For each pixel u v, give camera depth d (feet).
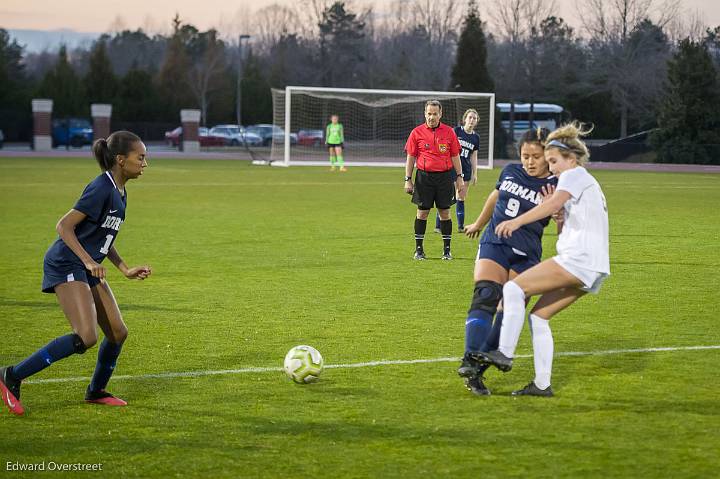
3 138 433.48
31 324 60.64
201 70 566.36
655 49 488.02
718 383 45.98
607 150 354.33
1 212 135.74
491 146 283.18
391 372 48.16
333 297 70.64
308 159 343.87
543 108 472.85
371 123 364.38
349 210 144.87
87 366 49.55
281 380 46.60
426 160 90.33
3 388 40.75
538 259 46.03
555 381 46.47
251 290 73.67
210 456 35.55
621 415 40.68
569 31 513.45
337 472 33.86
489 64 516.73
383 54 622.95
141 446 36.76
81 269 41.55
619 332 58.13
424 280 79.10
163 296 70.79
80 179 208.64
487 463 34.78
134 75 498.69
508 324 41.75
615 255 94.84
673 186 213.25
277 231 115.96
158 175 234.38
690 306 67.00
